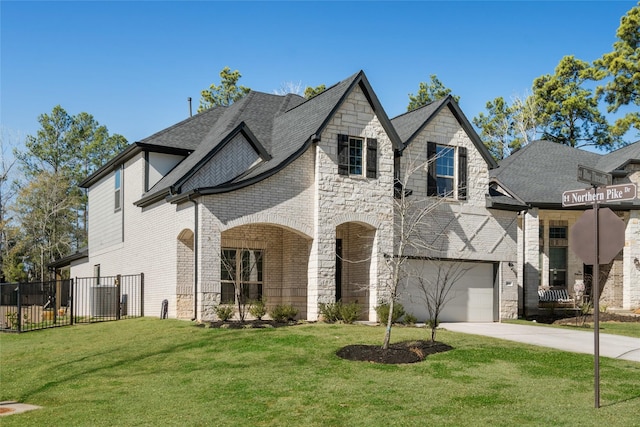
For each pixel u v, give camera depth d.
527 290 25.55
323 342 14.77
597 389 9.48
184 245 19.86
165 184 21.36
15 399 11.96
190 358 13.82
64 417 9.94
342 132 20.19
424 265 22.09
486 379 11.45
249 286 21.20
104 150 59.34
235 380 11.65
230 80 50.44
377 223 20.55
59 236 51.88
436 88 47.47
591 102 43.72
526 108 48.38
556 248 28.91
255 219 18.83
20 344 18.11
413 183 22.11
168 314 20.22
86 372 13.55
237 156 20.66
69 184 55.69
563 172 28.55
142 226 22.97
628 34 39.34
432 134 22.75
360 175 20.45
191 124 25.33
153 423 9.34
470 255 22.91
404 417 9.20
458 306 22.72
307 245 20.34
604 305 26.45
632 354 14.12
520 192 26.38
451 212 22.75
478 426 8.69
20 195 51.50
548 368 12.34
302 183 19.67
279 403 10.12
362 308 21.09
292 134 21.17
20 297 20.89
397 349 13.69
